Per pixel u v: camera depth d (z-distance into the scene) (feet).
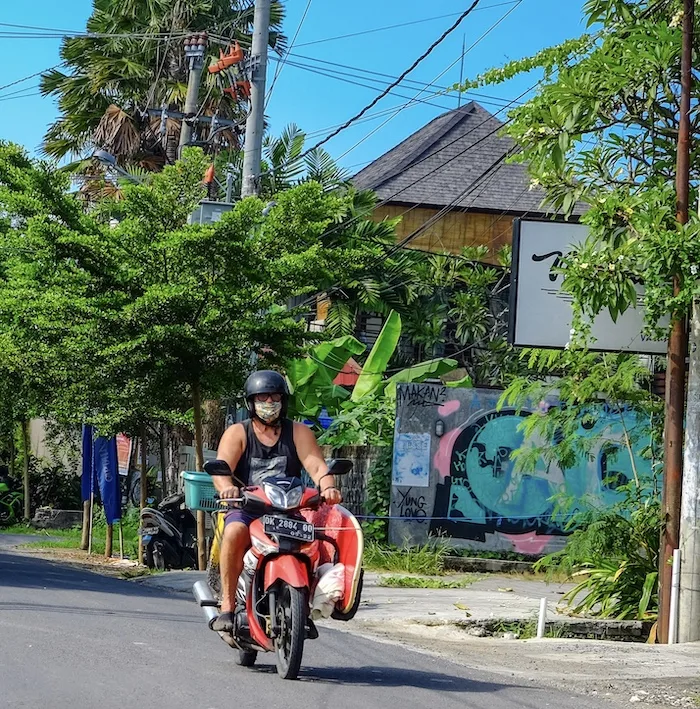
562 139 49.37
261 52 75.36
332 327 109.09
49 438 110.42
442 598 57.88
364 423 84.74
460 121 145.07
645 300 45.19
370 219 125.59
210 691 25.79
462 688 29.89
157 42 117.91
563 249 54.95
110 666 28.32
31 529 107.14
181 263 62.95
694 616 45.62
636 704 30.96
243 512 28.60
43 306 62.59
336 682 28.76
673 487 47.26
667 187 49.34
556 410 62.54
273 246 65.57
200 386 67.05
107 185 114.32
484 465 78.23
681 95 46.98
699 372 46.21
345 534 28.30
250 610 28.32
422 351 116.98
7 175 64.44
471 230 131.44
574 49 53.72
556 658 40.06
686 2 47.14
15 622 35.96
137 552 82.12
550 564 58.29
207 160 66.90
